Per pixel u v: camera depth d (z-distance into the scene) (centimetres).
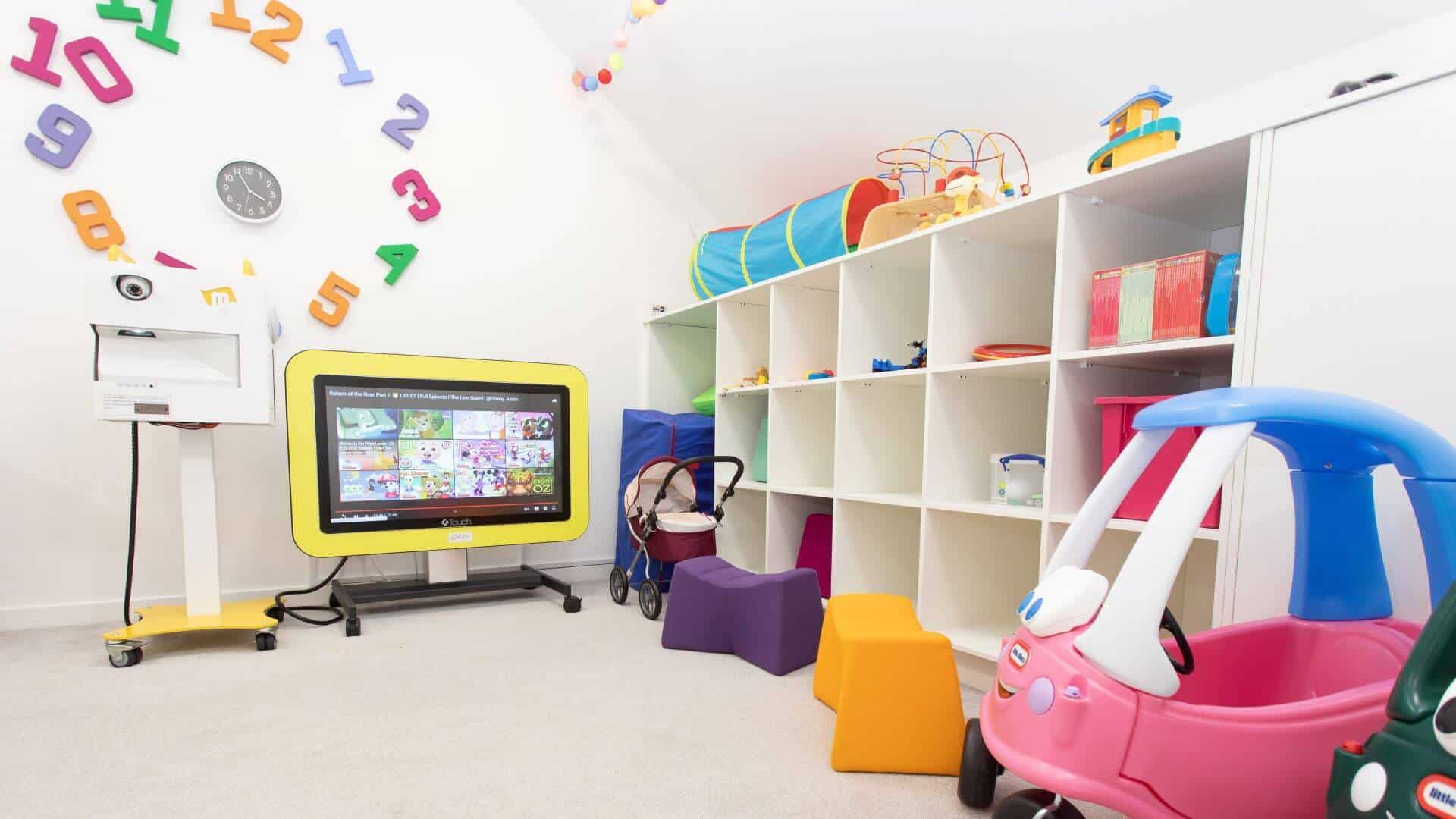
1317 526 94
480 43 246
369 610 211
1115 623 75
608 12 235
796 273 204
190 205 203
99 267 152
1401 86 92
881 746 111
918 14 179
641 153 277
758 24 210
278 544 215
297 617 194
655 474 226
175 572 203
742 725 129
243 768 109
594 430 267
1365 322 95
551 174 258
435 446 208
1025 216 149
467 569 232
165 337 161
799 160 245
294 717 129
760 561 258
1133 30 153
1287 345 103
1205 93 154
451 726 126
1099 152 136
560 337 260
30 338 188
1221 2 139
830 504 232
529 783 105
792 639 160
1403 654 83
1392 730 57
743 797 103
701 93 244
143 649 170
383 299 230
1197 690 96
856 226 200
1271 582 104
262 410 170
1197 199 138
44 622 188
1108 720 74
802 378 221
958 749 112
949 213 179
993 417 173
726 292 244
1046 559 137
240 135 209
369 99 228
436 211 237
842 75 208
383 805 98
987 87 185
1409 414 91
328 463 193
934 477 164
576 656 168
